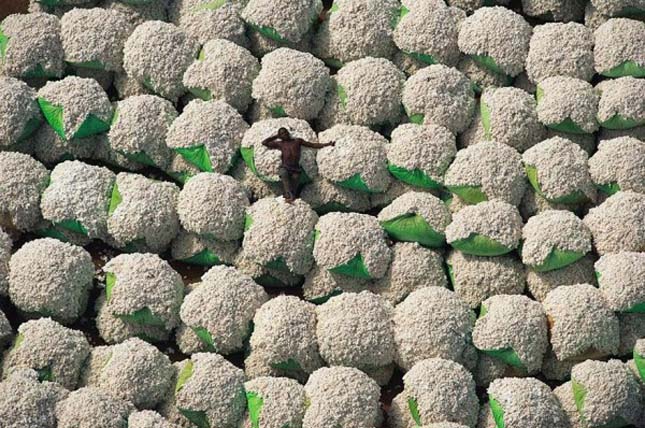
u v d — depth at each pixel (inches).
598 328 1230.9
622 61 1402.6
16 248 1355.8
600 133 1401.3
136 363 1206.9
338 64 1473.9
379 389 1211.9
